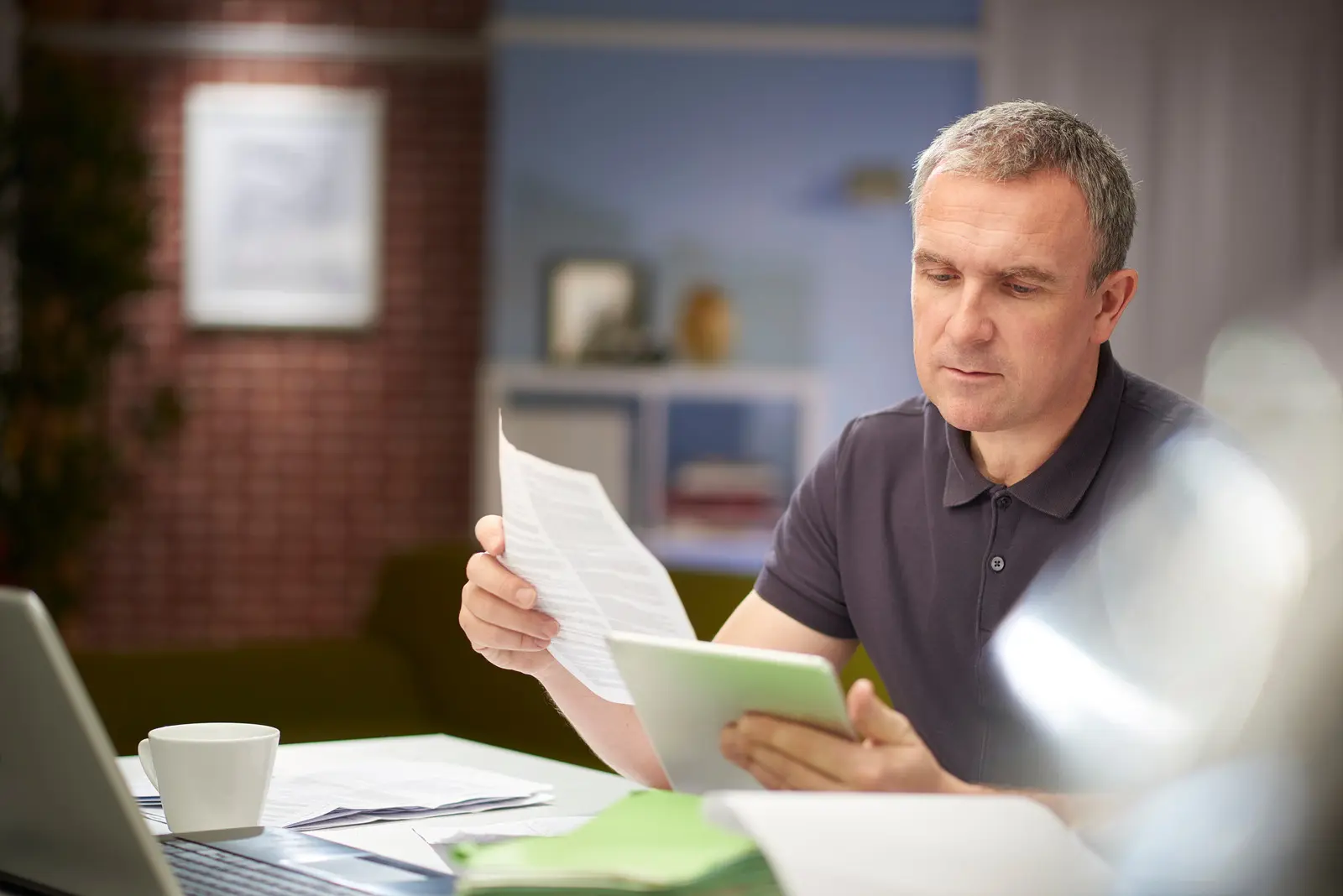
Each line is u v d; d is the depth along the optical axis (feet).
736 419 20.18
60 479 17.74
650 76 19.52
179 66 20.39
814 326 19.74
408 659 11.46
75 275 17.70
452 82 20.66
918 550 5.33
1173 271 19.04
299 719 10.56
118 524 20.53
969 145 4.50
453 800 4.50
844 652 5.74
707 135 19.57
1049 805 3.68
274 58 20.48
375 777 4.84
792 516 5.75
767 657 3.24
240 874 3.52
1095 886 3.06
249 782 4.03
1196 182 19.02
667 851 3.16
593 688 4.80
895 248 19.74
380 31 20.56
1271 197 18.93
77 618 18.48
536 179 19.52
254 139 20.47
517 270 19.53
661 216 19.61
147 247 18.08
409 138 20.61
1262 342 18.61
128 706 9.79
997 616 5.05
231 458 20.59
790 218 19.67
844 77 19.58
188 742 3.96
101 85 20.26
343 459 20.70
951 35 19.39
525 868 3.07
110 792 3.03
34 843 3.35
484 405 18.95
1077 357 4.58
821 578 5.64
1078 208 4.43
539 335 19.56
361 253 20.61
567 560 4.36
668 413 20.15
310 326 20.59
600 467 19.26
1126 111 19.10
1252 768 3.16
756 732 3.44
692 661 3.41
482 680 10.91
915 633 5.30
